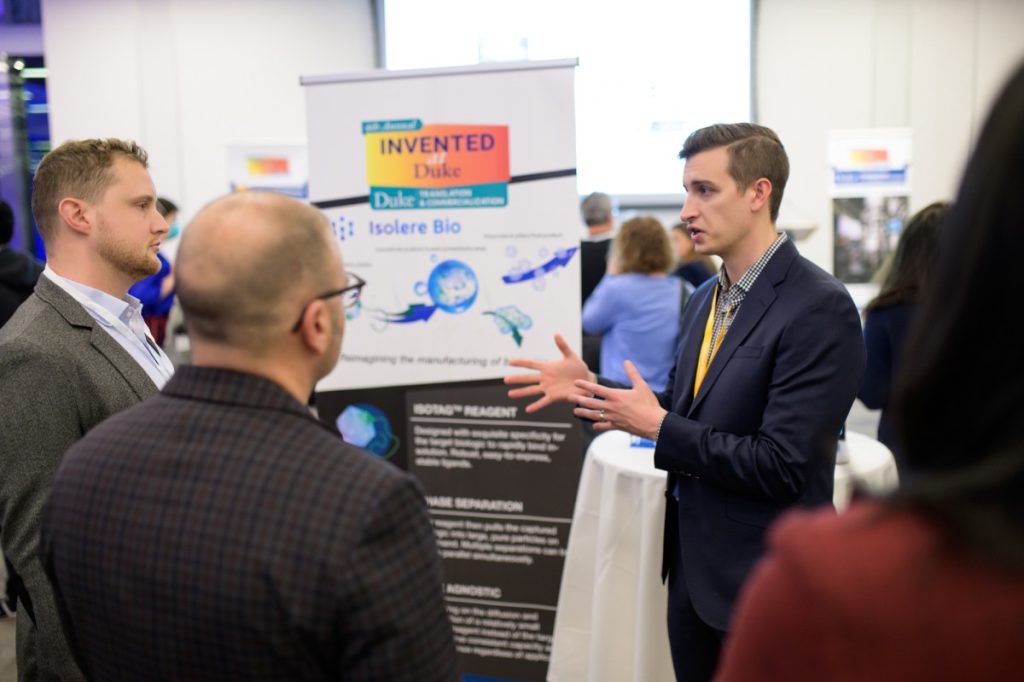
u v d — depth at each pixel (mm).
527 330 1992
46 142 6629
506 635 2148
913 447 482
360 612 710
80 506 814
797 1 5871
